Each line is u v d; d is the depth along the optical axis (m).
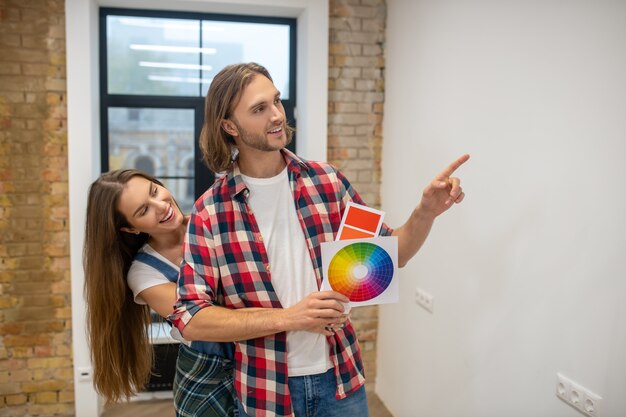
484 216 2.04
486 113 2.02
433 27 2.51
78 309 3.00
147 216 1.51
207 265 1.31
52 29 2.93
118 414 3.11
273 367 1.32
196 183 3.48
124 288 1.58
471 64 2.13
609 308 1.42
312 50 3.13
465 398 2.21
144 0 3.04
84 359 3.04
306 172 1.42
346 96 3.27
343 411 1.40
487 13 2.00
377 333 3.41
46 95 2.96
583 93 1.50
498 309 1.96
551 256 1.65
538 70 1.70
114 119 3.71
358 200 1.50
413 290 2.77
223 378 1.45
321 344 1.38
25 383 3.11
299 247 1.37
